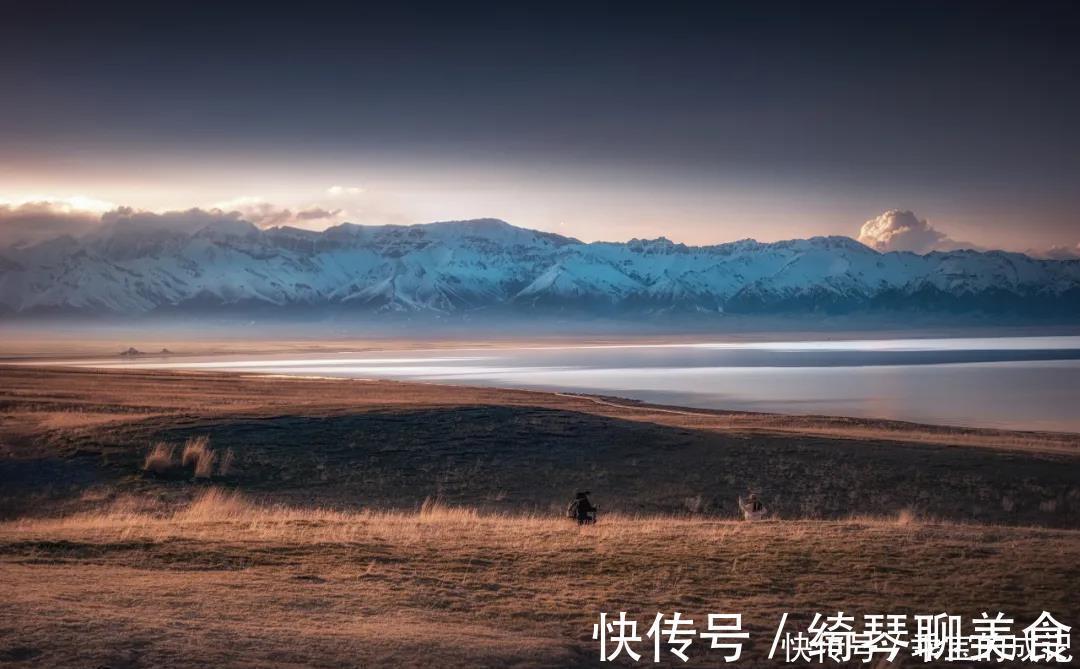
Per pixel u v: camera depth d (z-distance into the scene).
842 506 39.53
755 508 27.39
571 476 43.38
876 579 17.56
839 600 16.25
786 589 16.92
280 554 18.62
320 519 24.61
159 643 11.35
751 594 16.58
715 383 147.75
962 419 93.44
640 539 21.25
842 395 123.88
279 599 14.53
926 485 42.97
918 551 19.83
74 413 56.22
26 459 40.53
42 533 20.48
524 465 45.09
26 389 82.00
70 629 11.61
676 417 74.69
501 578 17.30
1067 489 42.72
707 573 17.91
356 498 37.84
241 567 17.41
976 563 18.77
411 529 22.53
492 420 53.91
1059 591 16.86
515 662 11.89
